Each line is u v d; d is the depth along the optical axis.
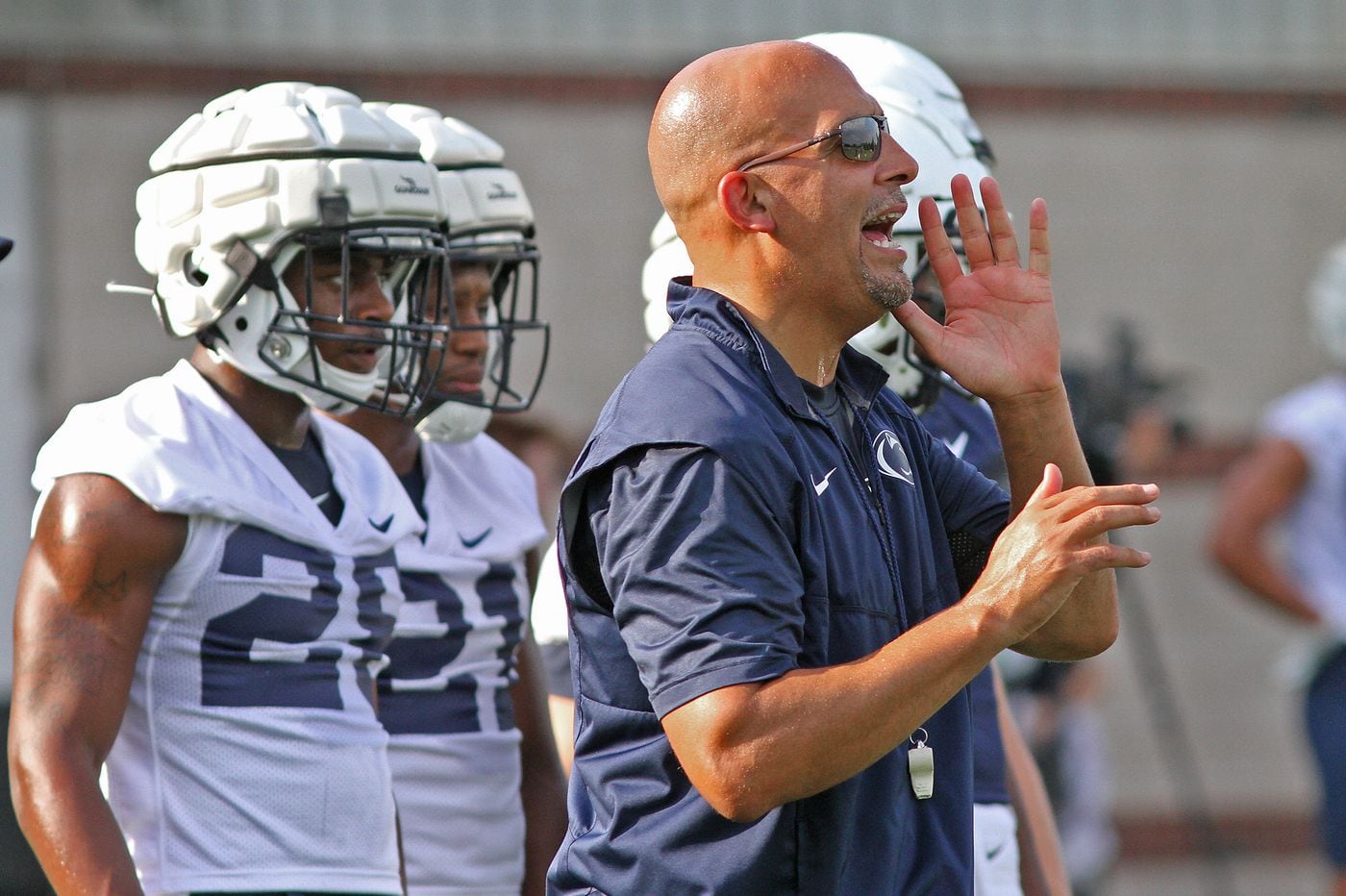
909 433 10.81
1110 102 39.91
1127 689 38.41
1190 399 39.78
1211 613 39.16
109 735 10.56
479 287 13.85
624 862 9.62
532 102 36.47
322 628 11.54
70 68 33.75
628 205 36.84
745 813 8.77
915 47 39.00
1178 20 40.34
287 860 11.17
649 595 9.02
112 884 10.10
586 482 9.47
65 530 10.70
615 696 9.68
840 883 9.34
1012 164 39.53
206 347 11.88
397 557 13.16
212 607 11.15
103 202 33.72
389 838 11.76
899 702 8.66
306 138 11.69
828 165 9.70
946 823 9.89
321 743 11.38
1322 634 25.03
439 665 13.36
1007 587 8.77
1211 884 36.62
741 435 9.14
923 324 10.32
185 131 12.06
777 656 8.84
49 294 33.41
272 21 35.03
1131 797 38.06
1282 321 40.41
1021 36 39.59
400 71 35.78
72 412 11.34
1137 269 39.91
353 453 12.70
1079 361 29.50
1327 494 25.39
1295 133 40.62
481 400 13.75
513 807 13.73
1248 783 38.75
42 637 10.55
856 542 9.61
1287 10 40.84
